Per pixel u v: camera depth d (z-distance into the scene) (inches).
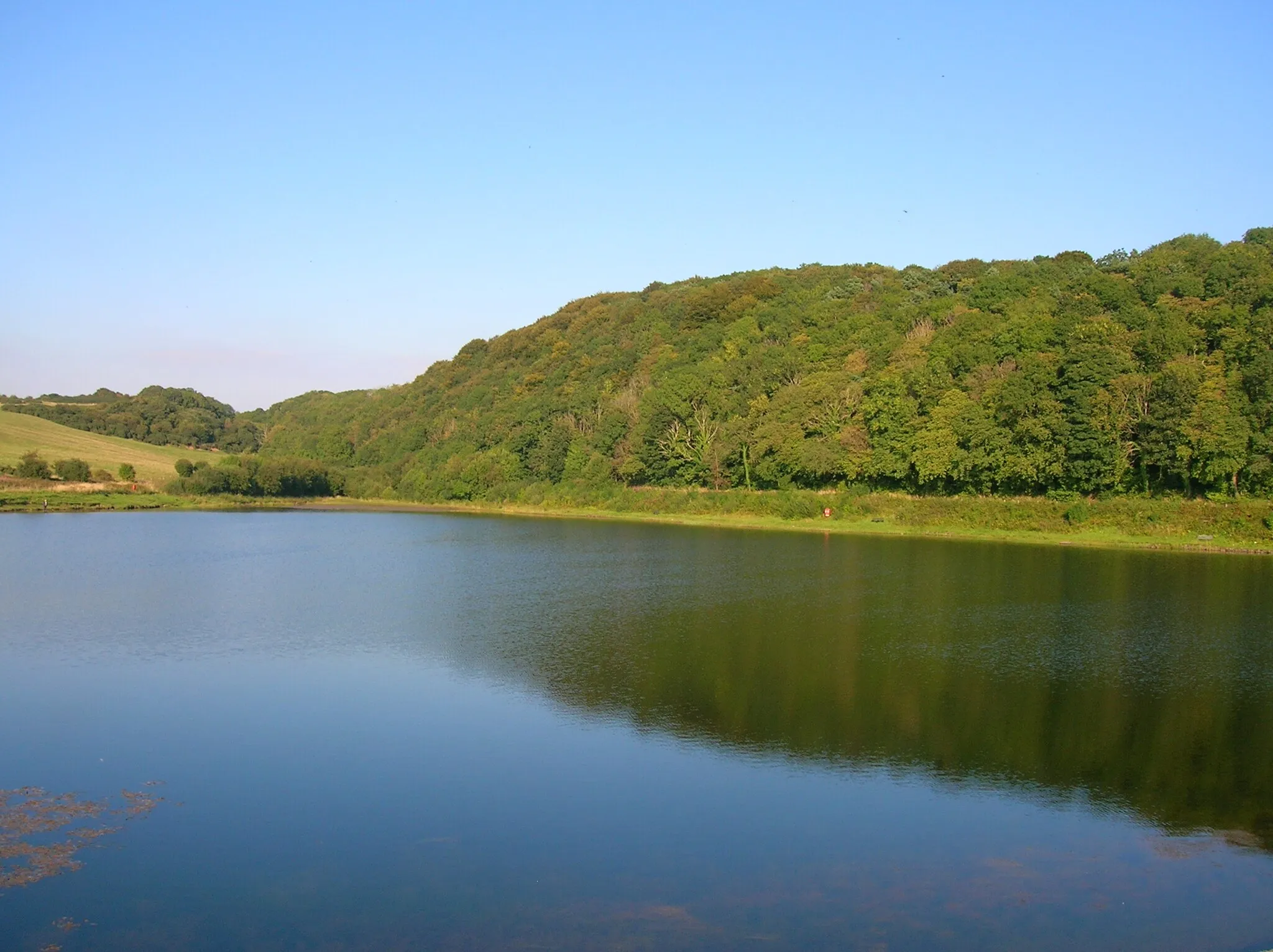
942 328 4237.2
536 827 941.8
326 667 1529.3
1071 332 3472.0
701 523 4020.7
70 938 740.7
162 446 7829.7
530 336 7239.2
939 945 743.7
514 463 5413.4
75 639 1722.4
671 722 1251.2
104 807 985.5
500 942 741.9
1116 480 3132.4
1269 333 3051.2
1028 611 1939.0
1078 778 1070.4
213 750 1147.9
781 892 820.6
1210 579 2304.4
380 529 4033.0
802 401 4067.4
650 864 870.4
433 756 1131.9
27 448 5935.0
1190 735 1200.8
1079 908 803.4
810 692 1371.8
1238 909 805.2
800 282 6456.7
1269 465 2859.3
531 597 2156.7
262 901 799.7
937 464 3447.3
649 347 5885.8
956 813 981.2
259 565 2773.1
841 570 2527.1
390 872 851.4
